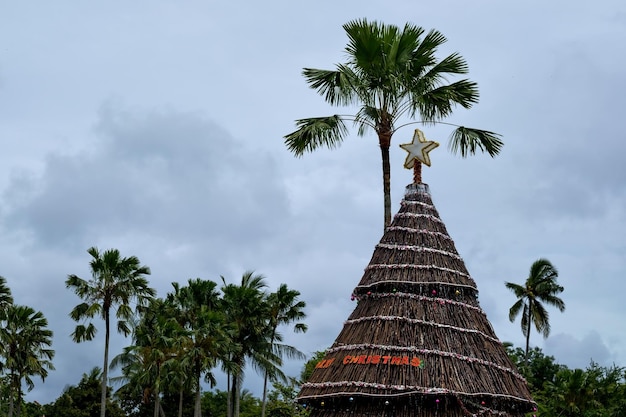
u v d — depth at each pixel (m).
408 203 24.78
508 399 22.08
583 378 69.81
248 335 63.88
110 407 71.69
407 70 27.92
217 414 84.38
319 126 27.77
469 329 22.61
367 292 23.36
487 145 28.58
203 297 64.94
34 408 79.56
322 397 21.91
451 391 20.91
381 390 21.16
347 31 27.83
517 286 78.81
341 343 22.83
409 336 22.00
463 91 28.16
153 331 62.81
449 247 24.11
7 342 61.53
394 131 28.11
